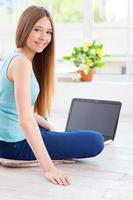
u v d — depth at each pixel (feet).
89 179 7.57
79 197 6.66
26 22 7.92
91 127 10.68
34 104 8.82
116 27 15.23
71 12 19.11
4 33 16.28
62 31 18.45
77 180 7.50
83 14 15.11
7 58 8.06
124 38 15.19
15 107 8.24
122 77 14.90
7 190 7.01
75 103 11.15
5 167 8.34
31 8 8.00
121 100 13.85
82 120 10.87
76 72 14.49
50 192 6.89
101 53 14.37
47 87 8.75
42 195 6.76
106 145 10.11
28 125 7.40
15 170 8.14
